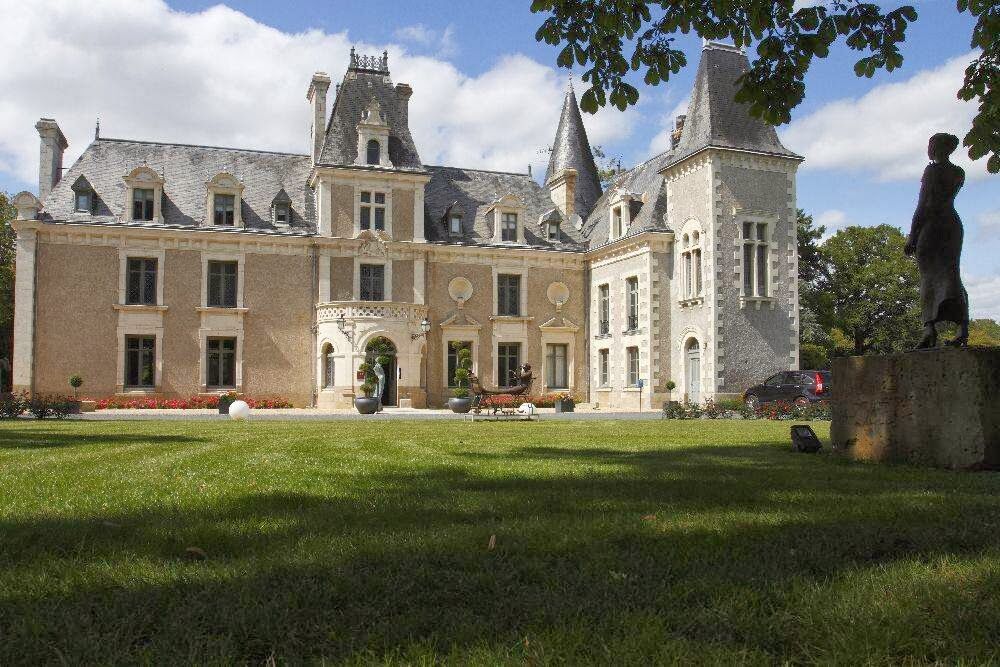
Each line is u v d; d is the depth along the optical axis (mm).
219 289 35031
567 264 40375
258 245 35281
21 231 32062
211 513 5234
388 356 29938
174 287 34094
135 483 6918
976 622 2900
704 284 32406
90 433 14633
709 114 33000
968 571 3568
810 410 23984
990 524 4742
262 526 4730
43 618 2971
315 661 2617
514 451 10445
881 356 9328
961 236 9273
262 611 3021
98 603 3182
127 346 33688
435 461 8945
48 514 5227
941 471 7957
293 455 9773
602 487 6516
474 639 2791
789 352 32969
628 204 37156
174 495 6141
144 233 33562
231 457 9430
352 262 36156
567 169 43469
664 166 35156
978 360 8078
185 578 3480
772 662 2637
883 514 5137
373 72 38562
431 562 3811
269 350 35094
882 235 54125
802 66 7676
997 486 6711
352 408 33781
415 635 2850
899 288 52562
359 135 36500
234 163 37875
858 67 7742
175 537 4391
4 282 45031
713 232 32000
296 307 35562
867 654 2643
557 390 39875
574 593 3281
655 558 3898
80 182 33375
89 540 4352
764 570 3643
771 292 32875
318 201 36125
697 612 3045
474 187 41875
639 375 35312
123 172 35500
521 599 3205
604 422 20453
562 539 4266
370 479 7191
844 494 6152
